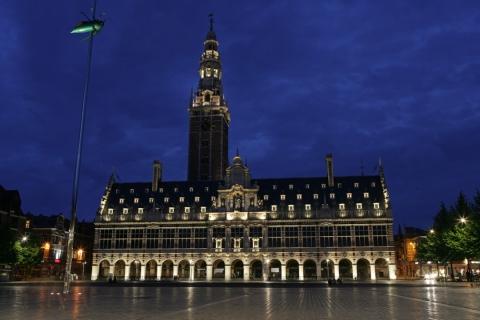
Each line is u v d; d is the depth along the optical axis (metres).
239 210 111.50
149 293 48.00
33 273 111.62
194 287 65.62
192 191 120.50
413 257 141.50
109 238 115.75
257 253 108.44
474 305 30.55
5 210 102.38
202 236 112.31
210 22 151.25
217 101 139.62
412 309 27.95
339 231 107.44
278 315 24.94
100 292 49.84
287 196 113.50
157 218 115.19
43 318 23.05
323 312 26.55
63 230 125.94
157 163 124.12
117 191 122.81
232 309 28.58
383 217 106.50
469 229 65.69
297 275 108.38
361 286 67.31
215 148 135.88
